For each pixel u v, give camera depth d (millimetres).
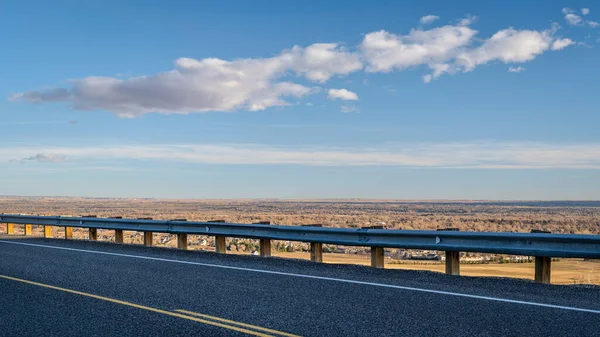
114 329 6770
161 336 6453
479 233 10305
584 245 9164
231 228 14719
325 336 6383
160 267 11852
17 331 6734
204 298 8500
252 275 10633
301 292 8898
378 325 6797
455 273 10781
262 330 6656
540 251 9555
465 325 6742
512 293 8680
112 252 15000
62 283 9945
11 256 14203
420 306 7793
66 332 6664
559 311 7434
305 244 28062
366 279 10055
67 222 20422
